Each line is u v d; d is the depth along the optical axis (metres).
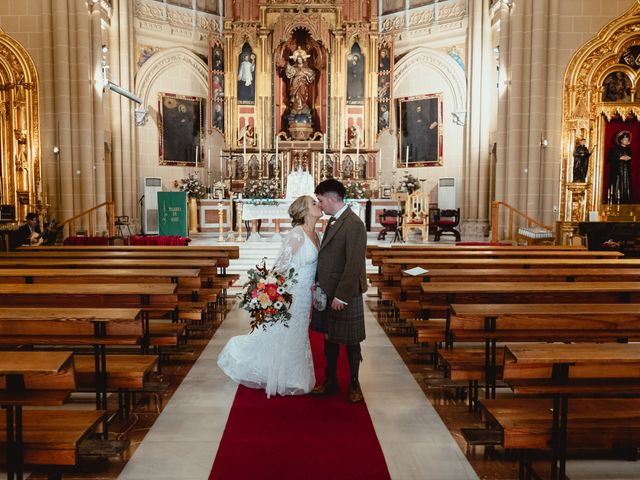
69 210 15.66
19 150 15.46
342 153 22.78
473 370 4.57
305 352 5.09
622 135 14.82
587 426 3.41
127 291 4.86
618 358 3.04
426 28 22.06
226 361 5.29
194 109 22.67
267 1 22.72
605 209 14.94
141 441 4.09
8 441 3.08
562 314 3.94
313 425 4.37
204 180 23.00
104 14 18.92
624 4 14.54
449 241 19.06
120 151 20.05
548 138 14.95
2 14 15.32
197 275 6.07
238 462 3.73
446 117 21.70
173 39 21.77
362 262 4.82
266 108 22.92
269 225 20.78
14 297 5.25
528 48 14.93
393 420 4.50
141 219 21.25
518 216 15.27
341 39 22.78
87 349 6.26
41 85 15.45
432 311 6.54
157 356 4.71
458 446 4.05
